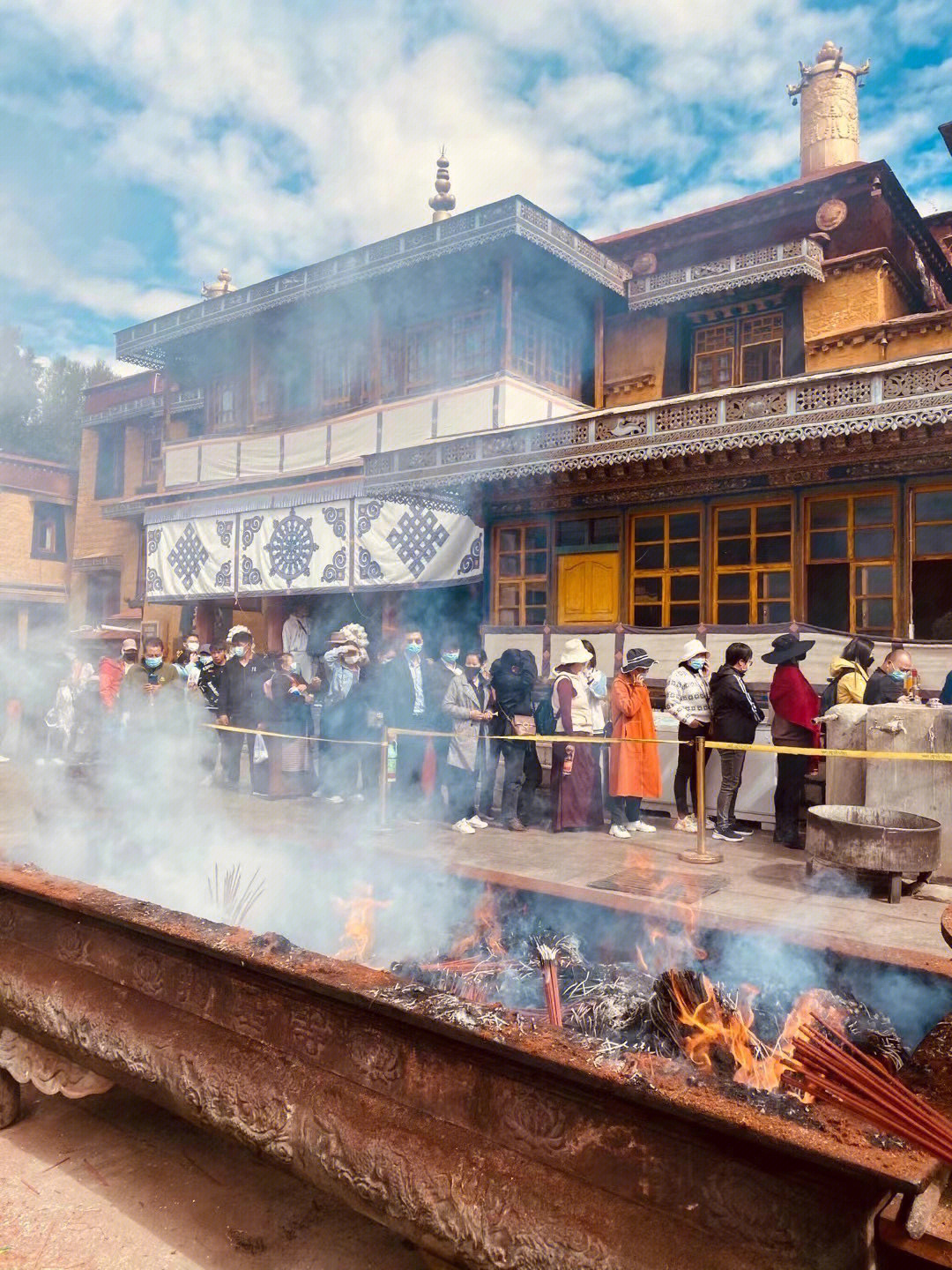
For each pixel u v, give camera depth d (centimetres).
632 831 723
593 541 1031
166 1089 216
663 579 976
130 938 238
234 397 1652
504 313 1238
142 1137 271
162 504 1681
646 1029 211
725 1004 215
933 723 572
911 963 219
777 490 902
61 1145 266
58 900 246
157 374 2114
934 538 816
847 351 1235
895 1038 203
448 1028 163
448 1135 169
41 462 2244
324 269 1379
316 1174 187
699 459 905
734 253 1390
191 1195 240
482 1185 160
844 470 853
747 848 659
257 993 206
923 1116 139
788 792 668
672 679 754
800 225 1326
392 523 1287
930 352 1169
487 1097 166
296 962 194
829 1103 141
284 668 867
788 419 823
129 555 2145
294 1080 193
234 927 218
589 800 728
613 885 543
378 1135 176
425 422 1320
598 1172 150
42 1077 257
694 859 610
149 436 2127
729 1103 134
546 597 1066
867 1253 124
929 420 746
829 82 1555
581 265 1293
